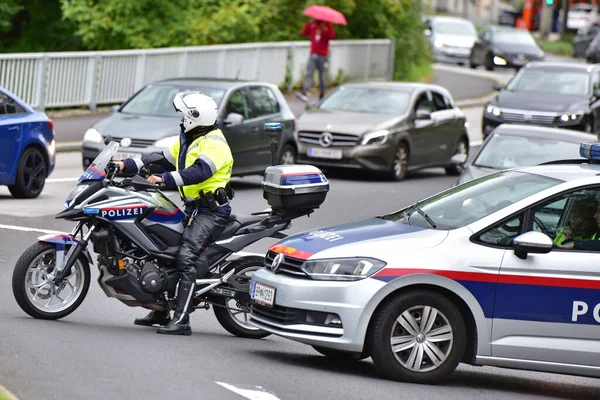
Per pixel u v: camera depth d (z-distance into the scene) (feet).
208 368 58.23
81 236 66.39
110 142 66.64
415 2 305.94
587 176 62.28
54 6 282.97
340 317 58.70
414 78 297.33
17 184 119.55
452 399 57.00
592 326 59.62
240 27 257.34
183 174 65.31
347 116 160.56
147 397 51.24
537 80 186.91
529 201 60.95
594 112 179.22
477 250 59.72
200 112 66.28
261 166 142.72
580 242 60.29
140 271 66.23
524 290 59.41
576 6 620.90
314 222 117.91
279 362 62.39
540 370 60.13
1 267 83.71
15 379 52.31
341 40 278.05
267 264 63.41
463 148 176.55
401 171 160.97
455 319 59.47
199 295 67.97
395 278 58.59
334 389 56.39
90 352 59.31
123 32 251.39
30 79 185.98
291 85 251.39
